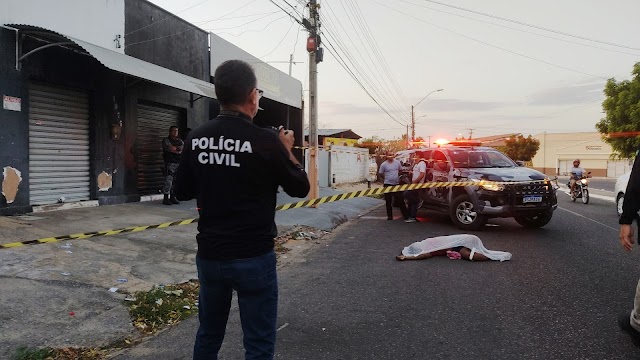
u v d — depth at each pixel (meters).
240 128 2.21
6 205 7.61
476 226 9.23
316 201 5.32
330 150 21.62
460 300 4.76
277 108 20.25
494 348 3.55
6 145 7.55
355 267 6.39
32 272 4.84
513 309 4.45
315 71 12.52
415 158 12.05
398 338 3.78
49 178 8.62
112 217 8.27
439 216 12.10
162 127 11.97
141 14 10.61
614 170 63.59
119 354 3.52
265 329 2.27
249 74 2.30
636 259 6.55
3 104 7.48
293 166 2.26
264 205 2.22
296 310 4.54
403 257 6.69
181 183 2.37
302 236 8.84
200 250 2.25
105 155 9.78
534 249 7.32
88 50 7.50
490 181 8.98
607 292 4.96
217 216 2.20
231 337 3.82
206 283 2.28
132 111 10.55
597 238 8.32
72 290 4.54
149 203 10.50
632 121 23.38
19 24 7.35
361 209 14.25
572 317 4.20
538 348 3.54
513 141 63.41
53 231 6.68
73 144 9.13
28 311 3.97
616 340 3.67
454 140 11.98
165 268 5.77
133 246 6.44
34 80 8.22
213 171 2.19
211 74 13.70
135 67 8.57
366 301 4.80
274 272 2.30
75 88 9.08
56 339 3.62
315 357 3.43
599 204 15.22
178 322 4.24
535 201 8.80
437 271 5.99
